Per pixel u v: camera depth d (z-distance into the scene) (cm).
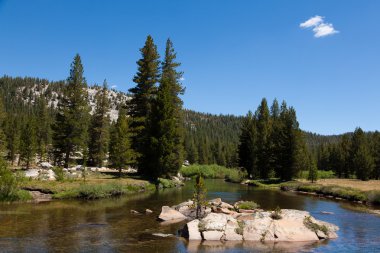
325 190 5081
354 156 9588
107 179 4972
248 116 9706
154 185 5269
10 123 9850
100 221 2584
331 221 2841
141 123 6272
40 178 4306
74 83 6969
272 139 8675
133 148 6116
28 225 2362
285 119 7906
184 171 10000
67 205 3297
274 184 7100
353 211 3394
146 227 2422
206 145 16900
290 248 1977
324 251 1934
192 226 2192
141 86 6481
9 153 9062
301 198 4541
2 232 2142
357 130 10150
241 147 9600
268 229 2219
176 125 6344
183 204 3103
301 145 7981
